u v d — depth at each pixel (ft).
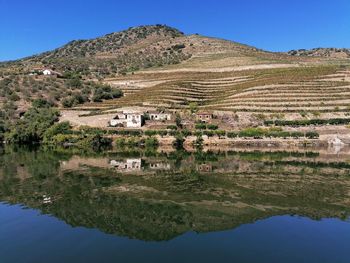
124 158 336.70
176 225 130.72
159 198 171.83
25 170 260.01
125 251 107.45
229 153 376.89
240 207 154.61
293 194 179.01
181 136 453.58
